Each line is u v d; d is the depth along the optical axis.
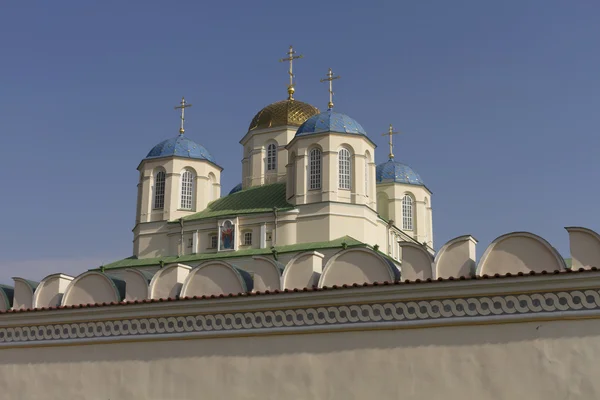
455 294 19.45
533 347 18.62
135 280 23.89
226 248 47.38
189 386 22.12
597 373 17.92
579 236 19.00
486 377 18.91
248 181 56.09
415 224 61.19
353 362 20.36
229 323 22.06
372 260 21.03
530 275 18.64
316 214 46.38
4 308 25.38
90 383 23.44
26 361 24.53
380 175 61.81
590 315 18.17
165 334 22.78
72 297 24.67
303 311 21.17
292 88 58.53
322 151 47.22
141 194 52.09
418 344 19.77
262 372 21.34
